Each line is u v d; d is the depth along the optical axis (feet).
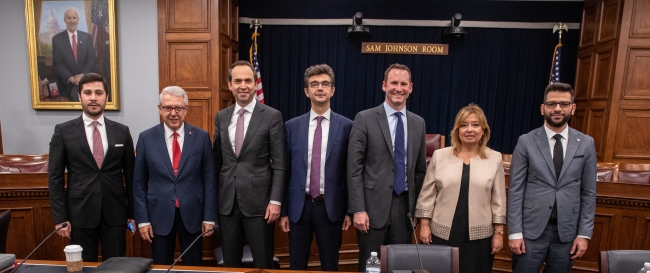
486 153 5.43
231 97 13.10
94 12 11.66
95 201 5.83
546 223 5.41
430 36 14.62
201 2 11.66
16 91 12.28
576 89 13.91
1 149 12.46
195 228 5.83
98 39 11.76
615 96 11.83
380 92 15.02
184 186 5.76
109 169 5.95
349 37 14.74
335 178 5.85
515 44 14.49
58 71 11.98
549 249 5.55
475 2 14.20
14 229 7.26
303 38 14.75
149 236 5.78
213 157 6.08
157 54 11.87
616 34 11.79
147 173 5.97
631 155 11.84
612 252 4.44
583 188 5.48
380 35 14.69
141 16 11.74
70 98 12.15
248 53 14.65
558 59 13.12
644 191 7.40
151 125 12.11
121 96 12.02
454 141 5.58
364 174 5.76
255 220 5.82
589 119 13.01
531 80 14.62
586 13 13.42
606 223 7.86
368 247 5.63
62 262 4.48
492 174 5.27
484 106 14.90
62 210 5.79
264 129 5.82
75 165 5.85
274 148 5.85
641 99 11.59
